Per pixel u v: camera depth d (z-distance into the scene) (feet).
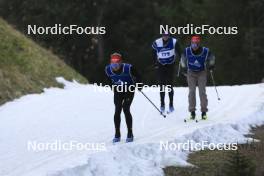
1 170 106.32
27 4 449.06
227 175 99.09
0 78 180.24
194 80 148.25
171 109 160.56
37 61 217.15
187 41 458.91
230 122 144.05
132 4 496.23
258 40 401.49
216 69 418.92
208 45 431.02
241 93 200.75
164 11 485.97
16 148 122.93
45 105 173.17
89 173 100.63
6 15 453.99
